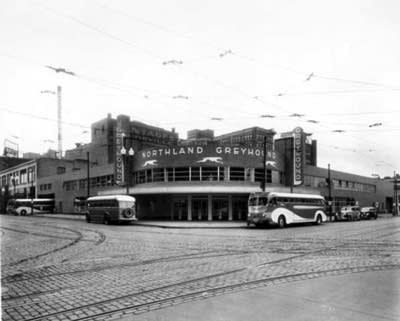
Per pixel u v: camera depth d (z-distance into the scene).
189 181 38.47
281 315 5.99
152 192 39.50
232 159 39.47
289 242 17.77
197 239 19.42
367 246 15.95
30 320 5.96
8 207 65.69
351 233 23.78
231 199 39.78
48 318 6.04
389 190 79.12
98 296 7.36
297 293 7.38
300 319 5.79
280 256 12.72
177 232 24.80
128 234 23.00
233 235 22.23
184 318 5.90
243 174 39.88
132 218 35.66
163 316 6.02
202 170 39.06
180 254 13.33
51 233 23.94
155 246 16.03
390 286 7.96
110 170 50.94
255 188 38.75
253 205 30.97
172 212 41.12
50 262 11.76
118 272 9.88
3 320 5.97
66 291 7.82
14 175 85.44
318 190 50.31
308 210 34.91
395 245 16.38
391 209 79.94
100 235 22.23
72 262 11.67
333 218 48.28
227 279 8.73
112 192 46.31
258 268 10.23
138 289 7.88
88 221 39.47
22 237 21.11
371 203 69.88
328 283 8.27
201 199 40.06
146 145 65.69
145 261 11.71
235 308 6.40
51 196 68.88
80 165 77.00
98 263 11.41
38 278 9.22
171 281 8.62
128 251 14.31
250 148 40.44
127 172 42.47
